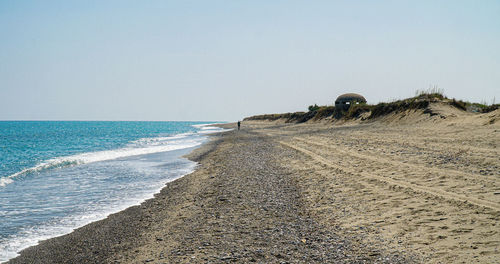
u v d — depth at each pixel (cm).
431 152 1438
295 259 597
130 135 8406
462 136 1745
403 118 3206
